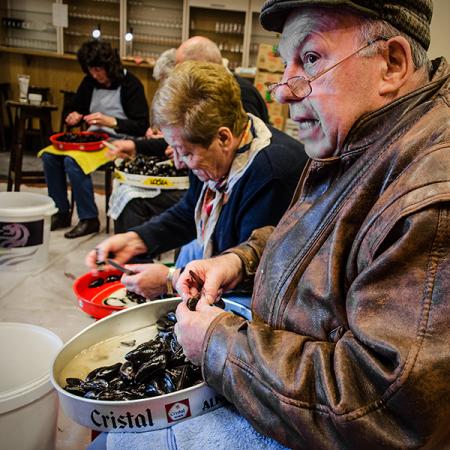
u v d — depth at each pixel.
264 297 0.93
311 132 0.88
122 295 1.94
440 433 0.66
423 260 0.66
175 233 1.81
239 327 0.84
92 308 1.84
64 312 2.13
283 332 0.83
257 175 1.46
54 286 2.43
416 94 0.78
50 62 6.46
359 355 0.69
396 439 0.65
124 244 1.71
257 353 0.78
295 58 0.85
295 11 0.82
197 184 1.74
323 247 0.85
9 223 2.48
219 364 0.81
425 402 0.63
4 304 2.17
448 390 0.62
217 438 0.86
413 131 0.76
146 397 0.96
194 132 1.40
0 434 1.10
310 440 0.71
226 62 3.29
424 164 0.69
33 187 4.48
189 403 0.90
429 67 0.84
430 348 0.62
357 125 0.82
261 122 1.60
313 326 0.84
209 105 1.38
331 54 0.79
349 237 0.81
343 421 0.67
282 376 0.74
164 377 1.00
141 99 4.26
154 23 7.23
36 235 2.56
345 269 0.81
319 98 0.82
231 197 1.52
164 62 2.89
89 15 7.09
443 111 0.75
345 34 0.77
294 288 0.88
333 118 0.82
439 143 0.70
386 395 0.65
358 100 0.80
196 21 7.23
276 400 0.73
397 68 0.79
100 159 3.43
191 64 1.42
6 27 6.98
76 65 6.45
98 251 1.65
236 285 1.22
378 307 0.69
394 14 0.76
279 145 1.52
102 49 4.05
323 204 0.86
